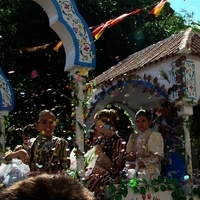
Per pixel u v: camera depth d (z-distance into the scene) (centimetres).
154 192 553
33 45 1697
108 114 584
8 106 841
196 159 888
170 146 651
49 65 1692
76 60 530
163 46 863
